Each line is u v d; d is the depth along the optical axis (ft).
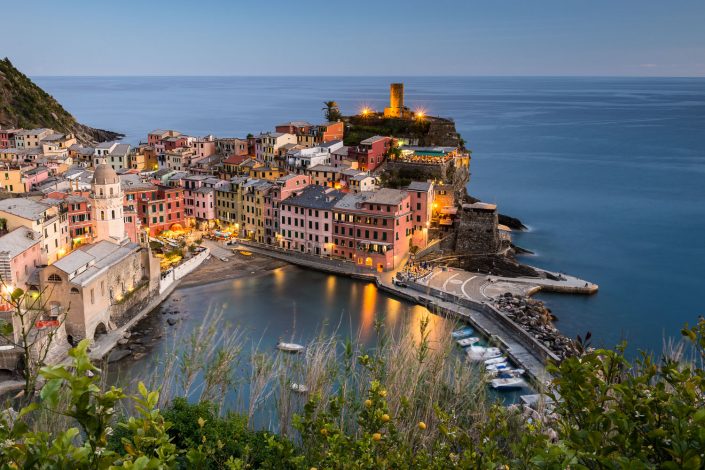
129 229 485.15
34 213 383.04
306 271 490.90
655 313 415.23
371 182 577.43
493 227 510.17
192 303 410.31
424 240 516.32
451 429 69.00
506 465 52.54
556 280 465.47
